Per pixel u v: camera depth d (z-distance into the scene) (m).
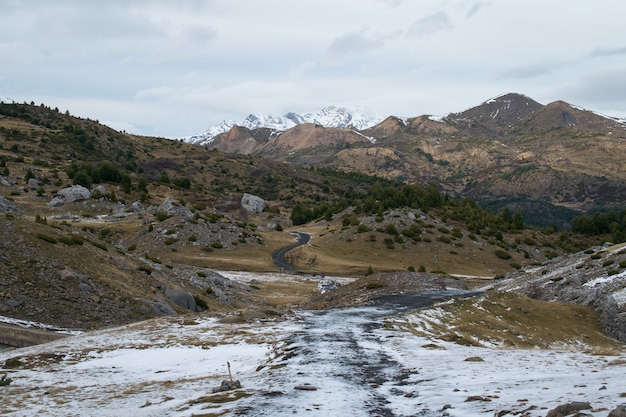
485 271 147.50
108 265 52.72
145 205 179.38
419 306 52.81
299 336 34.12
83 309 42.75
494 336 39.78
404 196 196.38
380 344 31.75
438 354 28.50
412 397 18.14
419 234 166.50
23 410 18.52
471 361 25.81
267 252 145.12
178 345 31.33
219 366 25.84
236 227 156.00
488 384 19.66
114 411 18.00
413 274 74.00
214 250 137.75
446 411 15.71
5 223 50.16
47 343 32.91
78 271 47.50
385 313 48.28
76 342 32.38
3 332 34.88
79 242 53.75
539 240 183.12
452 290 67.06
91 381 23.23
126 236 141.00
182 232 140.75
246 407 17.05
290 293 92.62
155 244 134.25
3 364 27.12
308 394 18.83
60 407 18.81
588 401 14.83
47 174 199.88
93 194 174.75
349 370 23.66
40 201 168.75
